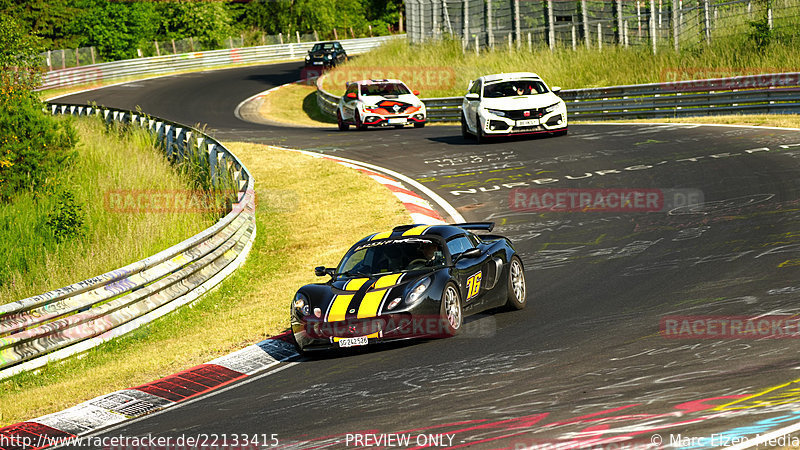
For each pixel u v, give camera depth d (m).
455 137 55.50
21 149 42.88
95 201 40.59
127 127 56.81
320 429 14.01
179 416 16.44
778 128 43.88
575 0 84.31
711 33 68.06
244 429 14.72
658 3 80.12
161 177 44.56
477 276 20.53
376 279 19.83
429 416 13.87
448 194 38.91
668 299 20.30
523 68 75.19
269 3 171.88
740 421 11.80
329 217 37.28
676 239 26.88
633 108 56.75
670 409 12.66
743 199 30.66
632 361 15.54
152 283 26.88
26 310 22.64
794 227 25.91
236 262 31.86
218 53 139.00
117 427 16.42
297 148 57.06
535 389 14.60
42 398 19.47
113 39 139.50
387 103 64.62
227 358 20.47
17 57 49.78
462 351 18.00
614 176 37.91
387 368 17.50
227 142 59.53
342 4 182.25
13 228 37.44
